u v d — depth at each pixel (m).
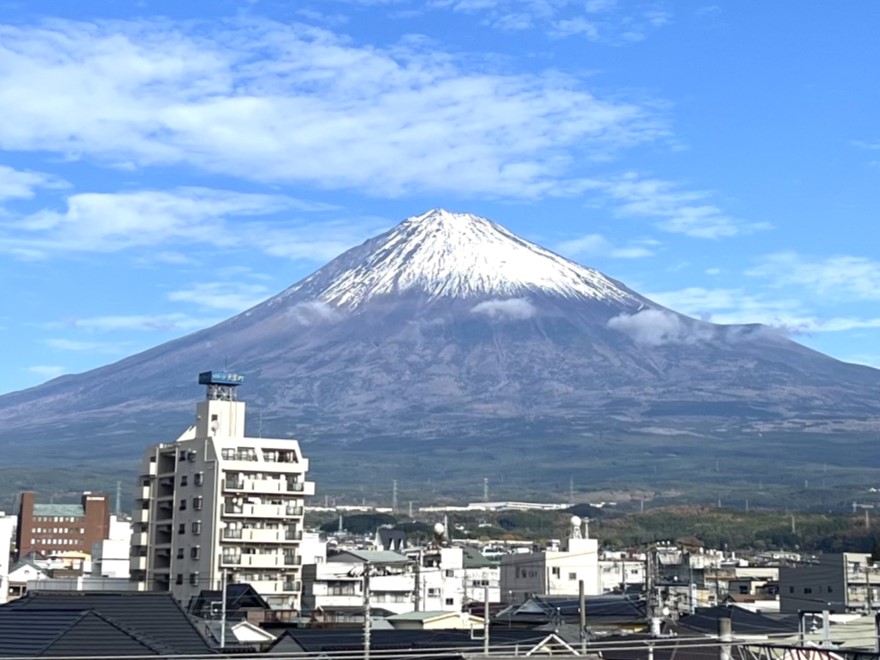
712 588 139.62
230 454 131.12
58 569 159.62
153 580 133.38
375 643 63.06
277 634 82.62
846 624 71.12
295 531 131.88
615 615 90.88
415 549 174.75
